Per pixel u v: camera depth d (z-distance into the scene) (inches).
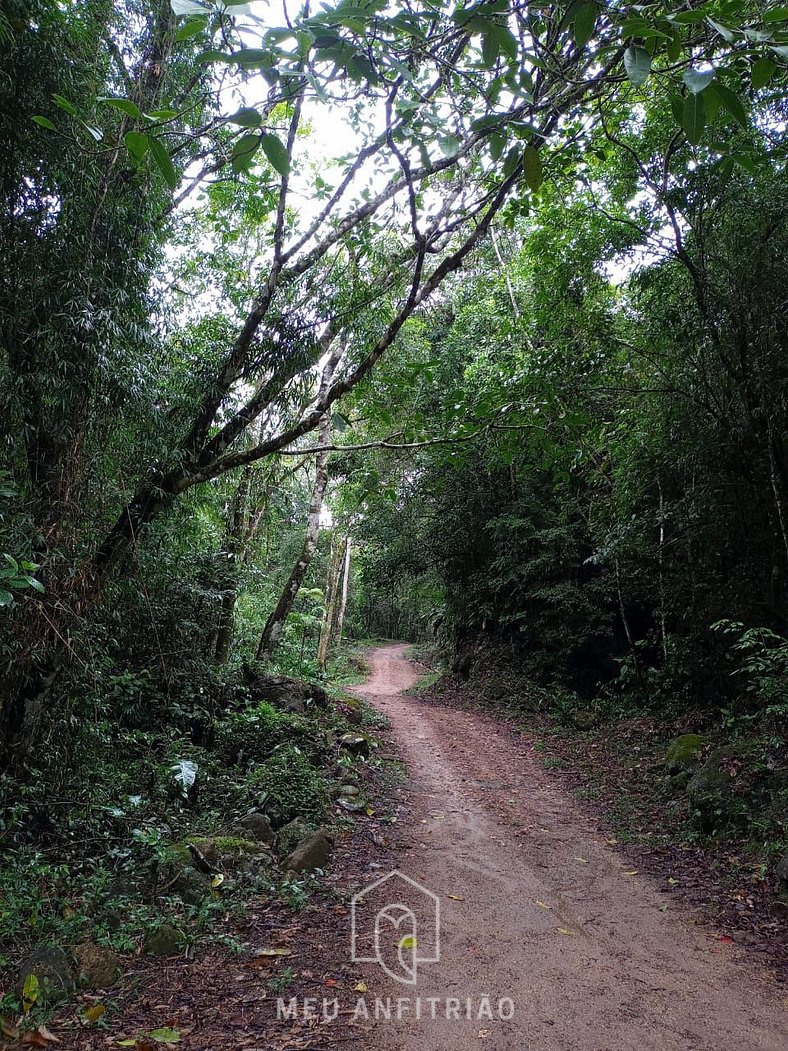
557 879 211.5
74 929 150.5
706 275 309.6
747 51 91.0
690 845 240.8
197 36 187.6
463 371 604.1
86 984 131.0
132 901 169.3
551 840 252.1
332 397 230.1
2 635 190.4
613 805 295.7
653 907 189.6
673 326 339.6
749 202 278.8
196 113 244.2
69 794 218.8
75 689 225.3
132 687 272.4
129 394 210.1
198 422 240.7
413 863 220.7
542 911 185.6
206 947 150.6
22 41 181.5
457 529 658.8
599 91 177.8
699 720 364.8
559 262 370.6
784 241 285.6
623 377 371.2
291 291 251.1
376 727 460.1
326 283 261.9
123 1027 118.2
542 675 568.1
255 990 134.0
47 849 194.4
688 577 392.2
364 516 728.3
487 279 642.2
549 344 379.9
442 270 220.8
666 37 88.8
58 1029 116.4
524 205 243.8
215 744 318.0
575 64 146.6
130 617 289.7
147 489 231.6
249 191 293.7
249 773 277.6
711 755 285.9
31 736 210.4
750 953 160.4
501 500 626.8
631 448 377.7
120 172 216.4
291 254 249.8
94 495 217.3
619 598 484.7
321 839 216.7
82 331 191.9
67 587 201.6
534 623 585.0
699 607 385.4
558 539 537.0
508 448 273.0
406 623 1760.6
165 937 148.5
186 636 333.7
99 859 192.9
